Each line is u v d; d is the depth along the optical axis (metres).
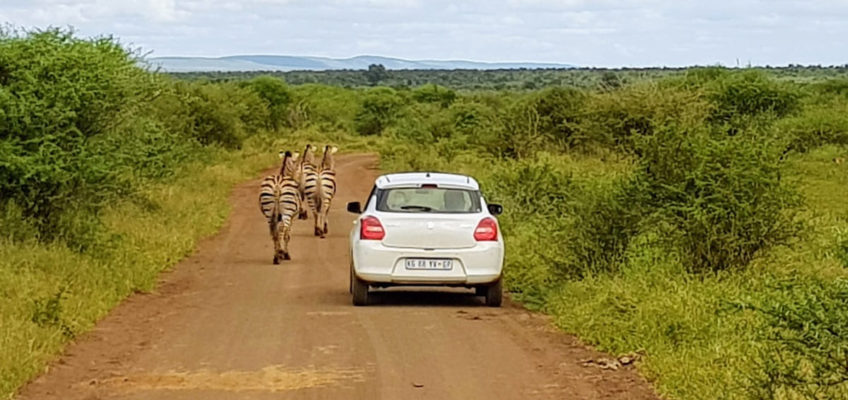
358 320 12.14
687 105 34.34
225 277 15.95
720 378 8.37
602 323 10.91
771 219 13.02
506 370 9.52
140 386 8.86
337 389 8.77
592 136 35.81
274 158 45.44
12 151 14.70
